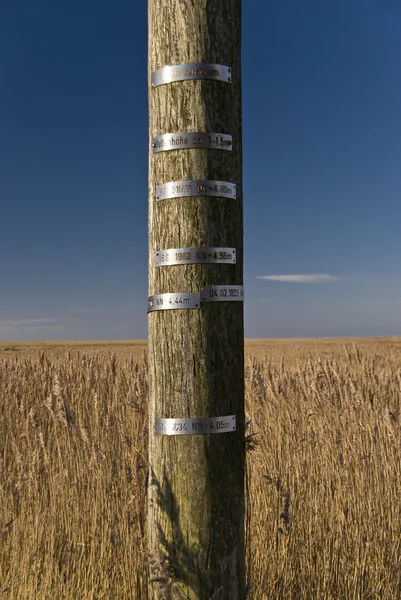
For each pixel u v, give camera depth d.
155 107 2.61
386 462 5.28
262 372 6.53
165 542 2.52
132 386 6.02
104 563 4.24
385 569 4.44
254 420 5.91
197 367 2.49
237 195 2.61
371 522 4.81
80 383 7.04
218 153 2.55
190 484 2.48
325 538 4.57
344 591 4.28
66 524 4.75
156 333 2.56
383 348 32.16
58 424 5.96
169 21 2.58
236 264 2.58
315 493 5.01
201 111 2.54
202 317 2.50
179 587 2.48
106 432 5.62
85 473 5.18
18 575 4.25
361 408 6.05
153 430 2.57
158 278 2.57
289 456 5.34
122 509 4.56
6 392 7.50
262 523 4.56
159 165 2.59
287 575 4.25
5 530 4.47
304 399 6.26
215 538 2.50
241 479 2.59
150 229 2.65
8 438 6.55
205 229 2.52
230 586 2.53
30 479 5.06
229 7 2.61
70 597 4.01
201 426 2.48
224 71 2.57
